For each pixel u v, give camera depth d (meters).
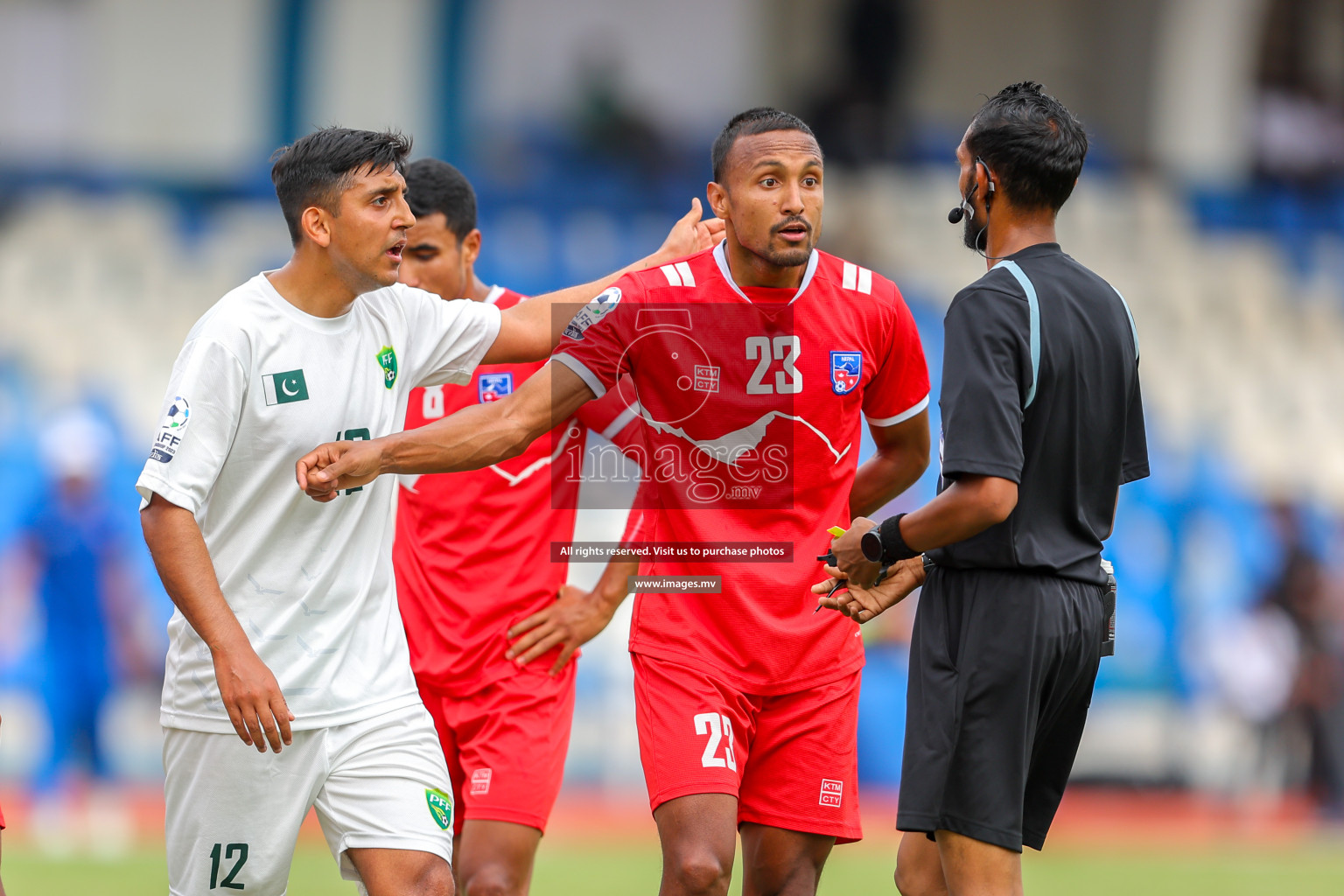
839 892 25.95
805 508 14.45
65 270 60.91
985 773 12.74
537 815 16.53
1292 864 30.73
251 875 13.19
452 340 14.25
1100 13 75.88
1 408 49.16
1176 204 72.12
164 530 12.34
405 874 12.95
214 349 12.62
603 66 73.38
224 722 12.98
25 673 39.84
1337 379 62.34
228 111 69.50
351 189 12.80
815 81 74.94
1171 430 55.38
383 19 70.19
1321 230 72.25
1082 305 13.04
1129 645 42.72
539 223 67.75
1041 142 13.12
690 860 13.49
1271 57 73.62
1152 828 36.41
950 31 75.69
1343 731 41.78
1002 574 12.95
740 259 14.30
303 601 13.09
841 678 14.53
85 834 31.97
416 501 17.22
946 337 13.01
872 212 67.31
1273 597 42.62
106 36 68.62
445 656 16.97
